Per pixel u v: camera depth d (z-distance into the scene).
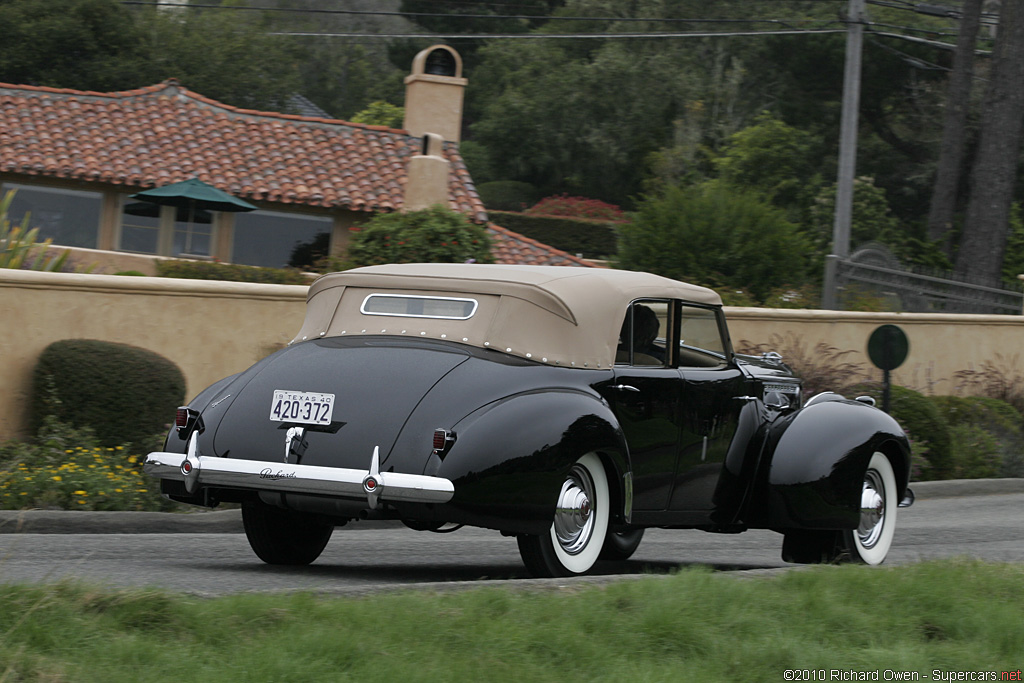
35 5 165.88
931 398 75.75
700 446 27.67
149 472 24.69
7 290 45.94
